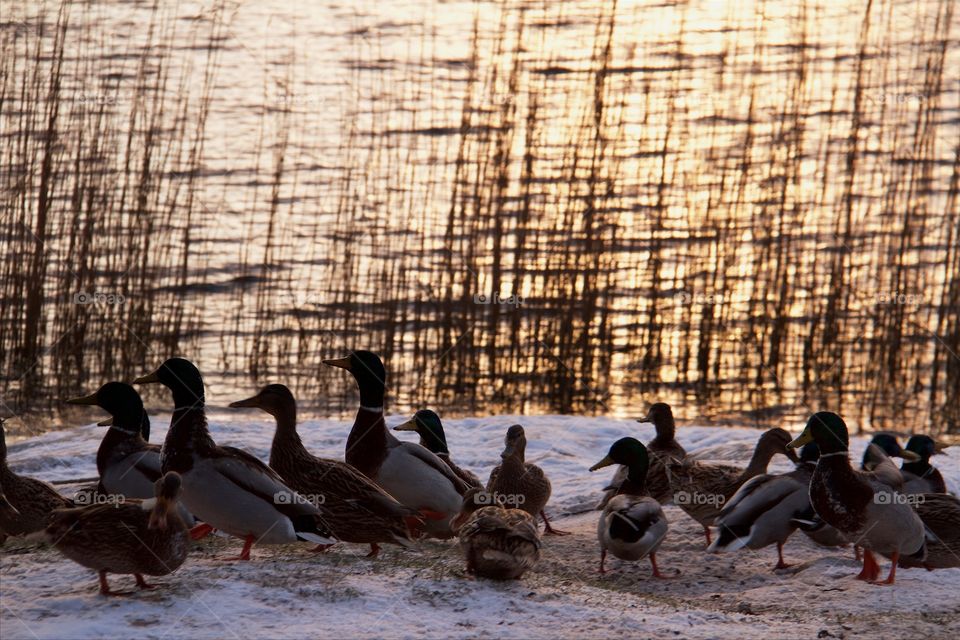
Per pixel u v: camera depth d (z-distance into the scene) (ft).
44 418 60.18
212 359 67.31
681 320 69.41
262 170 90.79
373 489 27.30
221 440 47.26
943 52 71.41
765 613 25.73
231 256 79.56
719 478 34.53
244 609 21.21
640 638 21.25
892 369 66.59
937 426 62.18
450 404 63.57
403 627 20.83
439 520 31.12
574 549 33.88
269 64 110.93
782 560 30.91
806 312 70.74
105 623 20.06
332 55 116.16
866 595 26.91
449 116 97.55
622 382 66.49
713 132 73.41
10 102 70.18
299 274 77.82
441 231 77.25
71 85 80.84
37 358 63.82
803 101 72.74
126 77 87.40
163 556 21.53
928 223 75.05
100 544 20.88
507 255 72.95
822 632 22.82
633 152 78.07
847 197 71.46
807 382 66.33
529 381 65.21
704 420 62.69
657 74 85.25
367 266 75.72
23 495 26.84
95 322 65.72
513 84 70.74
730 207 69.72
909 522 27.37
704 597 27.76
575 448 50.16
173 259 77.87
